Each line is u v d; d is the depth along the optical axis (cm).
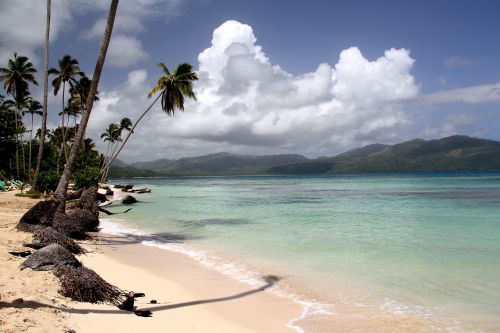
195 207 3966
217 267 1361
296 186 9825
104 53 1850
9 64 5681
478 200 4197
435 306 955
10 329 563
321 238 1938
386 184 9738
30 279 885
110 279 1153
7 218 2059
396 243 1777
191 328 776
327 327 826
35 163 8738
